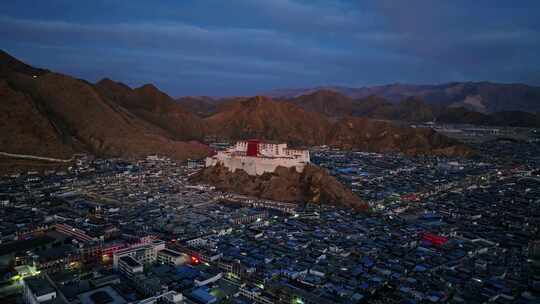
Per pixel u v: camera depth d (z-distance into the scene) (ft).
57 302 643.04
